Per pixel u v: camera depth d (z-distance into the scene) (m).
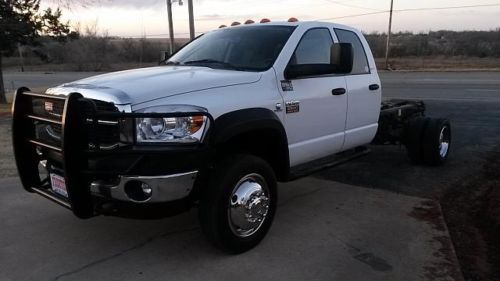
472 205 5.64
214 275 3.82
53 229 4.76
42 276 3.81
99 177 3.65
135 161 3.51
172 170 3.58
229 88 4.11
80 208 3.71
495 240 4.61
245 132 4.07
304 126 4.91
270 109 4.39
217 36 5.43
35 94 4.04
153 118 3.56
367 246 4.38
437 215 5.18
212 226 3.94
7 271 3.89
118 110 3.57
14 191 5.96
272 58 4.68
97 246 4.37
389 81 25.88
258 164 4.17
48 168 4.12
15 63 75.81
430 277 3.80
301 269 3.93
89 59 71.00
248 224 4.18
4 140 9.49
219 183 3.89
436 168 7.32
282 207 5.45
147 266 3.98
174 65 5.02
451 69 38.16
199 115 3.67
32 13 19.27
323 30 5.39
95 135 3.63
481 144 9.05
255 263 4.03
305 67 4.74
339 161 5.66
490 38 70.00
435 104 15.13
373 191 6.08
